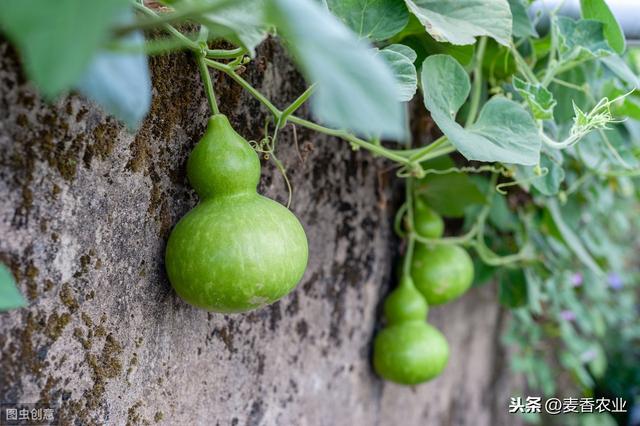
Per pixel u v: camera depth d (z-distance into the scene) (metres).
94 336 0.68
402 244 1.05
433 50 0.81
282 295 0.68
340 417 1.01
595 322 1.58
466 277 1.01
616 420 2.09
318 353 0.96
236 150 0.69
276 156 0.84
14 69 0.62
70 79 0.35
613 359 2.10
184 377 0.77
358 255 0.99
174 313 0.75
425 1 0.78
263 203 0.69
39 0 0.37
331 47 0.43
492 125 0.77
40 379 0.66
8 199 0.63
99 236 0.68
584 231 1.32
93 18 0.36
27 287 0.64
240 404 0.85
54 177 0.65
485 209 1.07
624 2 0.93
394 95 0.45
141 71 0.57
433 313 1.22
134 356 0.72
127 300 0.70
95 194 0.67
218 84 0.76
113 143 0.68
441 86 0.76
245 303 0.67
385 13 0.74
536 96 0.79
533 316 1.51
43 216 0.64
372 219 1.00
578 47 0.84
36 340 0.65
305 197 0.89
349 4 0.73
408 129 0.98
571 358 1.53
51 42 0.36
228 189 0.69
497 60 0.92
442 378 1.27
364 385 1.05
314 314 0.94
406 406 1.17
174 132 0.72
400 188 1.04
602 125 0.79
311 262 0.92
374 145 0.84
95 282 0.68
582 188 1.16
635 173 0.99
